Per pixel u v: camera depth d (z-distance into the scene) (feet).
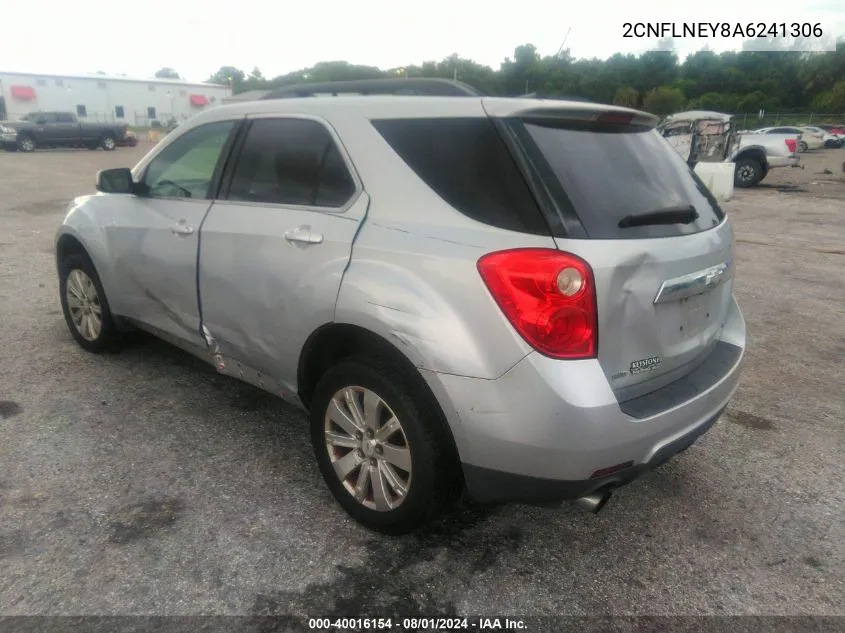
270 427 12.19
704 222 9.49
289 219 9.77
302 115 10.16
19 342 15.98
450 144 8.43
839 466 11.66
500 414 7.52
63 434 11.63
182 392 13.51
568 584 8.53
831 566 9.05
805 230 36.29
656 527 9.77
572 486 7.64
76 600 7.84
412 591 8.28
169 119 162.40
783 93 242.78
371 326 8.34
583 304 7.36
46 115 97.71
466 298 7.66
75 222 14.30
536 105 8.16
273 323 9.93
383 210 8.74
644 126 9.77
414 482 8.45
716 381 9.11
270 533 9.20
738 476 11.25
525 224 7.61
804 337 18.56
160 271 12.09
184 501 9.84
